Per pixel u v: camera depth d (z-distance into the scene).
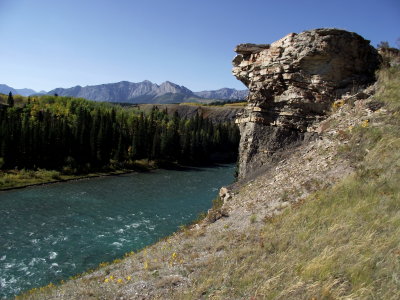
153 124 97.56
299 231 10.25
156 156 81.62
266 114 19.86
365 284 6.92
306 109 18.44
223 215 15.60
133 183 55.34
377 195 10.32
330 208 10.77
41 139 62.47
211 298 8.30
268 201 14.33
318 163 14.51
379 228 8.77
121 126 86.50
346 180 11.90
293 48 17.98
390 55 19.98
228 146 111.69
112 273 13.25
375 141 13.29
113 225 29.88
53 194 44.44
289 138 18.91
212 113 177.38
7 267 20.64
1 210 34.66
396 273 6.90
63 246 24.42
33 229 28.44
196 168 80.62
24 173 55.47
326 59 17.06
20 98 121.12
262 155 19.45
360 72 17.84
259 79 20.00
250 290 8.15
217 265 10.17
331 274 7.54
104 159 71.50
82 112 85.56
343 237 8.90
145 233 27.58
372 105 15.44
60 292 12.07
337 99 17.34
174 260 12.07
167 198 42.34
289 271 8.38
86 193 45.56
